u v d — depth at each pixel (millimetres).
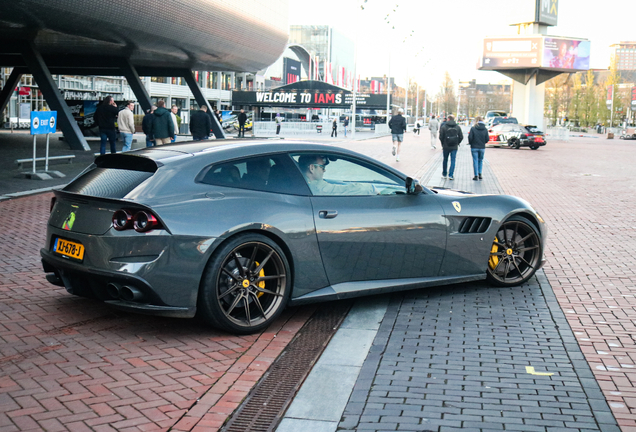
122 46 24859
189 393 3414
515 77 55031
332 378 3662
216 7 24719
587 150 35500
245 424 3064
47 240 4586
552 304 5238
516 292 5645
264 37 30484
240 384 3549
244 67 34188
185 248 4059
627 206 11586
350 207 4812
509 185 15359
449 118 16359
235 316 4445
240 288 4312
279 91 61781
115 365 3777
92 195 4262
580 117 101938
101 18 19516
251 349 4141
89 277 4172
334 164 4934
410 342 4277
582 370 3770
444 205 5289
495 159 26094
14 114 43406
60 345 4086
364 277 4941
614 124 99438
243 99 62438
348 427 3035
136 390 3426
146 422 3051
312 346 4227
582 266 6688
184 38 24391
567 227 9195
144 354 3982
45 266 4688
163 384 3523
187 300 4109
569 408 3244
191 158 4387
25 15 17969
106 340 4215
